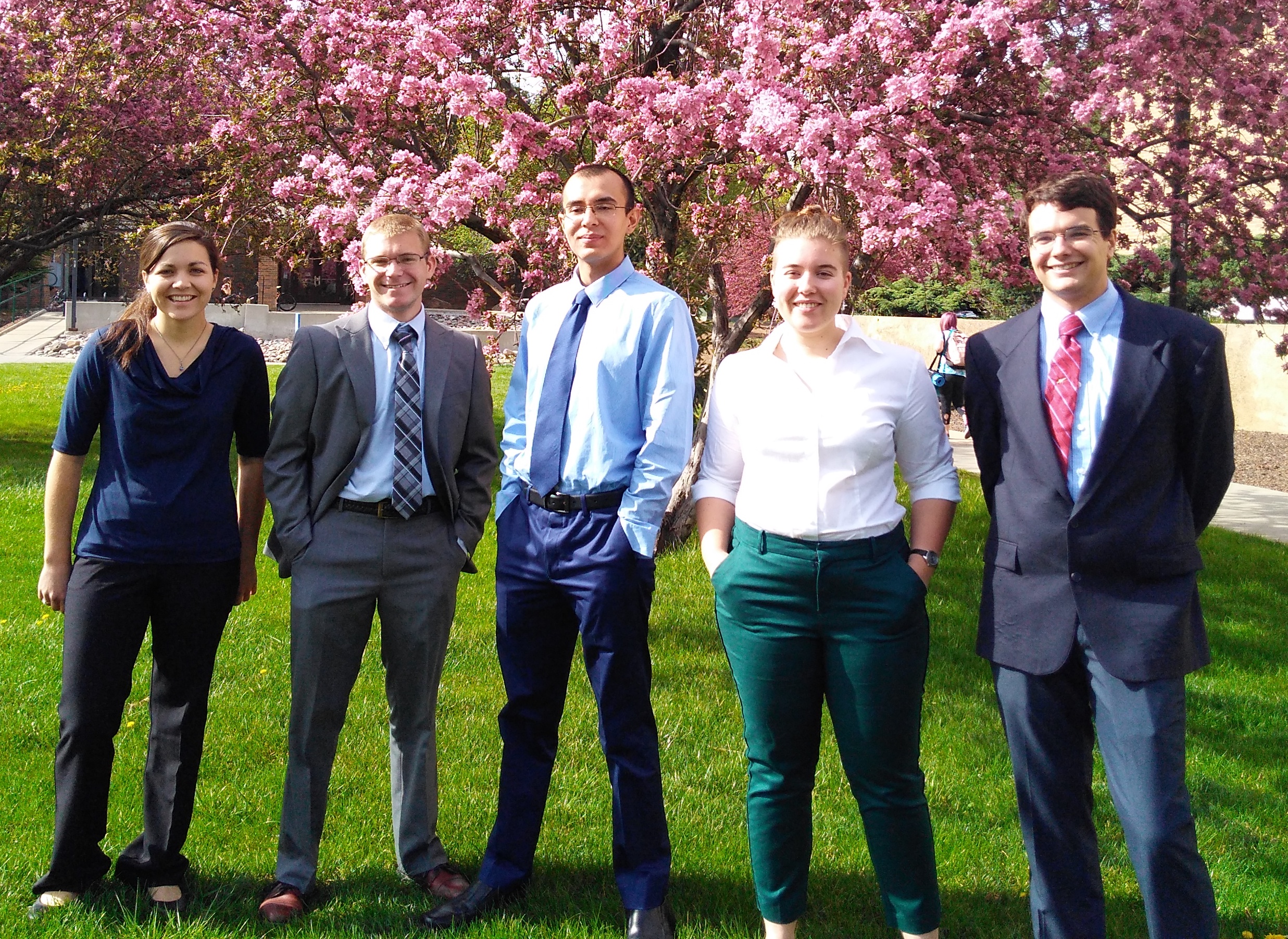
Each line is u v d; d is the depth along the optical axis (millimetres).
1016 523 2570
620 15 6504
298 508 2957
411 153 6477
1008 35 5816
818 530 2596
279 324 24656
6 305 26469
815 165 5176
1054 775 2555
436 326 3115
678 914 2949
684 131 5730
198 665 2910
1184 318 2508
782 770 2682
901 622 2576
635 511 2811
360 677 4664
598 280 3023
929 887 2662
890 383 2672
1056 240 2514
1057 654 2488
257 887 3023
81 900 2850
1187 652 2461
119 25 8641
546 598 2955
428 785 3086
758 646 2656
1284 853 3486
